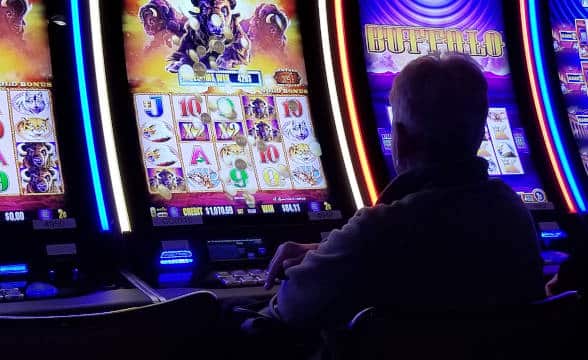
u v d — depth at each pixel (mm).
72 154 3621
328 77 4176
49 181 3572
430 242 2223
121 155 3691
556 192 4438
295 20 4184
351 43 4246
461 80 2342
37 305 2918
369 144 4148
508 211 2334
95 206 3598
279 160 4012
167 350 2168
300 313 2260
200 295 2182
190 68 3979
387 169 4152
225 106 4004
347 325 1970
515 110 4531
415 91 2344
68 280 3348
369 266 2189
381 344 1946
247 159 3961
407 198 2270
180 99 3932
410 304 2215
